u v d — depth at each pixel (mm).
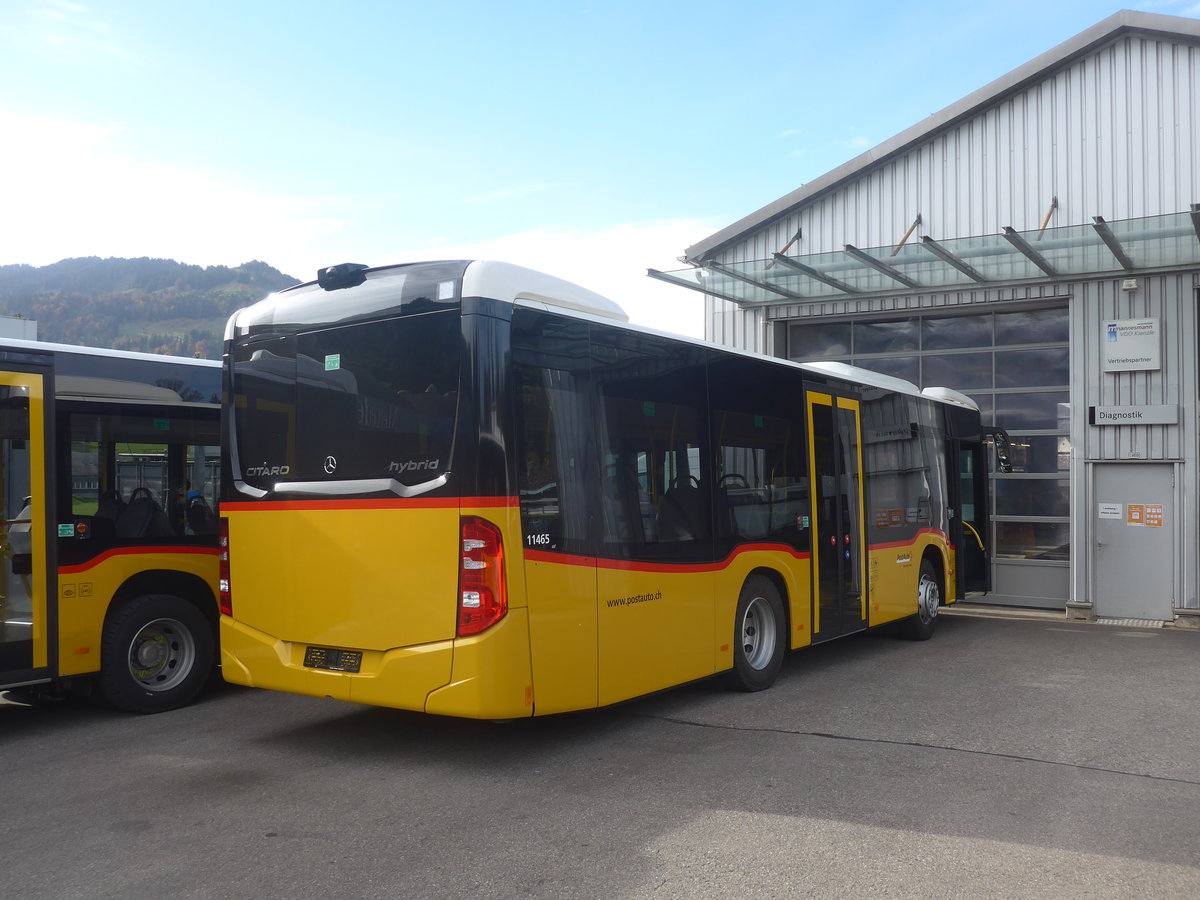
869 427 10305
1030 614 14547
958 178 15117
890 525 10578
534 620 5621
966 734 6656
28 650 6797
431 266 5840
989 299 14953
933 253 13094
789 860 4332
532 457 5730
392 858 4398
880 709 7453
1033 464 14938
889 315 16062
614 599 6285
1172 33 13547
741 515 7863
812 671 9211
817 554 9016
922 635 11375
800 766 5852
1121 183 14023
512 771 5781
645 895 3965
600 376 6395
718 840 4586
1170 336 13703
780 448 8562
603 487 6285
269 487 6383
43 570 6891
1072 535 14195
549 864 4305
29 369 6898
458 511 5504
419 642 5625
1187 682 8648
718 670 7477
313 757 6168
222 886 4109
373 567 5816
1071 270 13727
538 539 5703
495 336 5621
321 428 6176
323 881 4148
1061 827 4762
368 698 5805
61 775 5836
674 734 6676
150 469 7664
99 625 7207
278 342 6465
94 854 4500
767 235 16688
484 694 5414
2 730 7062
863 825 4789
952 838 4605
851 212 15922
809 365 9805
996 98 14758
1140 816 4930
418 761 6031
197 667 7820
